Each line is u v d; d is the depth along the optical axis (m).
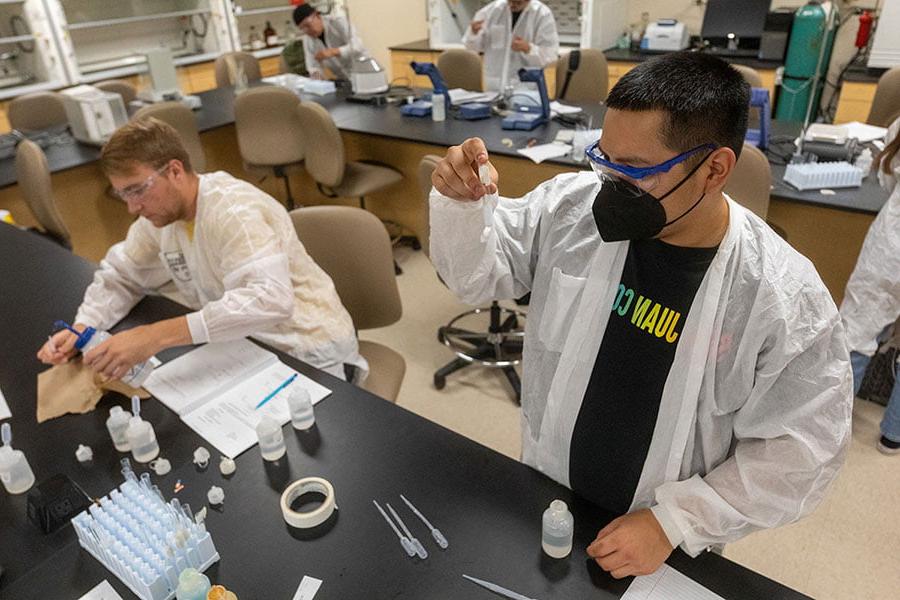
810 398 0.79
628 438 0.94
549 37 4.03
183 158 1.42
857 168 2.23
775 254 0.81
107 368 1.24
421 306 3.11
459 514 0.98
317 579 0.88
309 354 1.57
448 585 0.87
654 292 0.87
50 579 0.91
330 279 1.69
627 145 0.74
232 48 5.67
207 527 0.98
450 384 2.54
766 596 0.83
